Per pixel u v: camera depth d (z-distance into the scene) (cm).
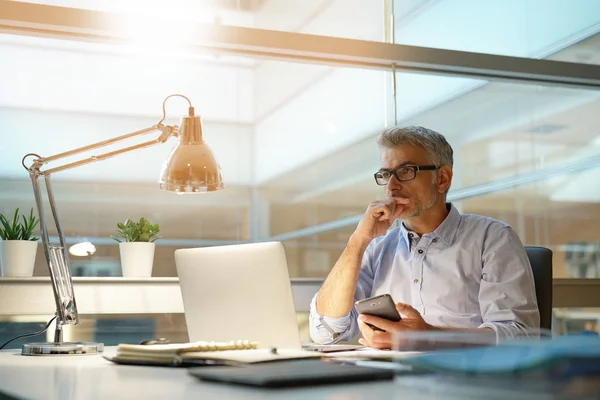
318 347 170
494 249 209
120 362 145
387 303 167
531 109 340
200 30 283
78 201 334
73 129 329
